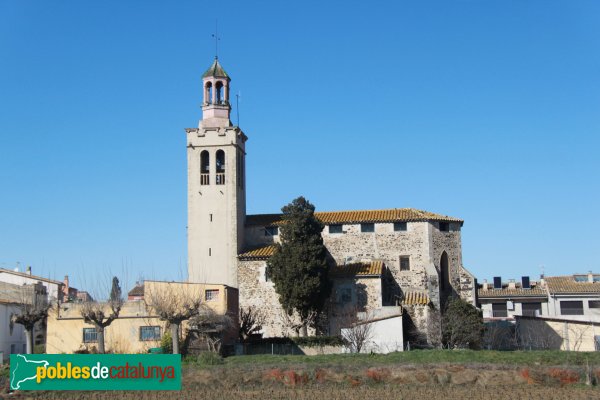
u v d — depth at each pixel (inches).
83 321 2500.0
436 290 3019.2
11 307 2746.1
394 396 1754.4
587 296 3693.4
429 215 3181.6
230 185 3184.1
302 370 1985.7
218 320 2380.7
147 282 2524.6
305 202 2947.8
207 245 3144.7
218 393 1824.6
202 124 3262.8
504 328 3110.2
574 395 1749.5
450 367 1985.7
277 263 2898.6
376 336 2672.2
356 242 3161.9
